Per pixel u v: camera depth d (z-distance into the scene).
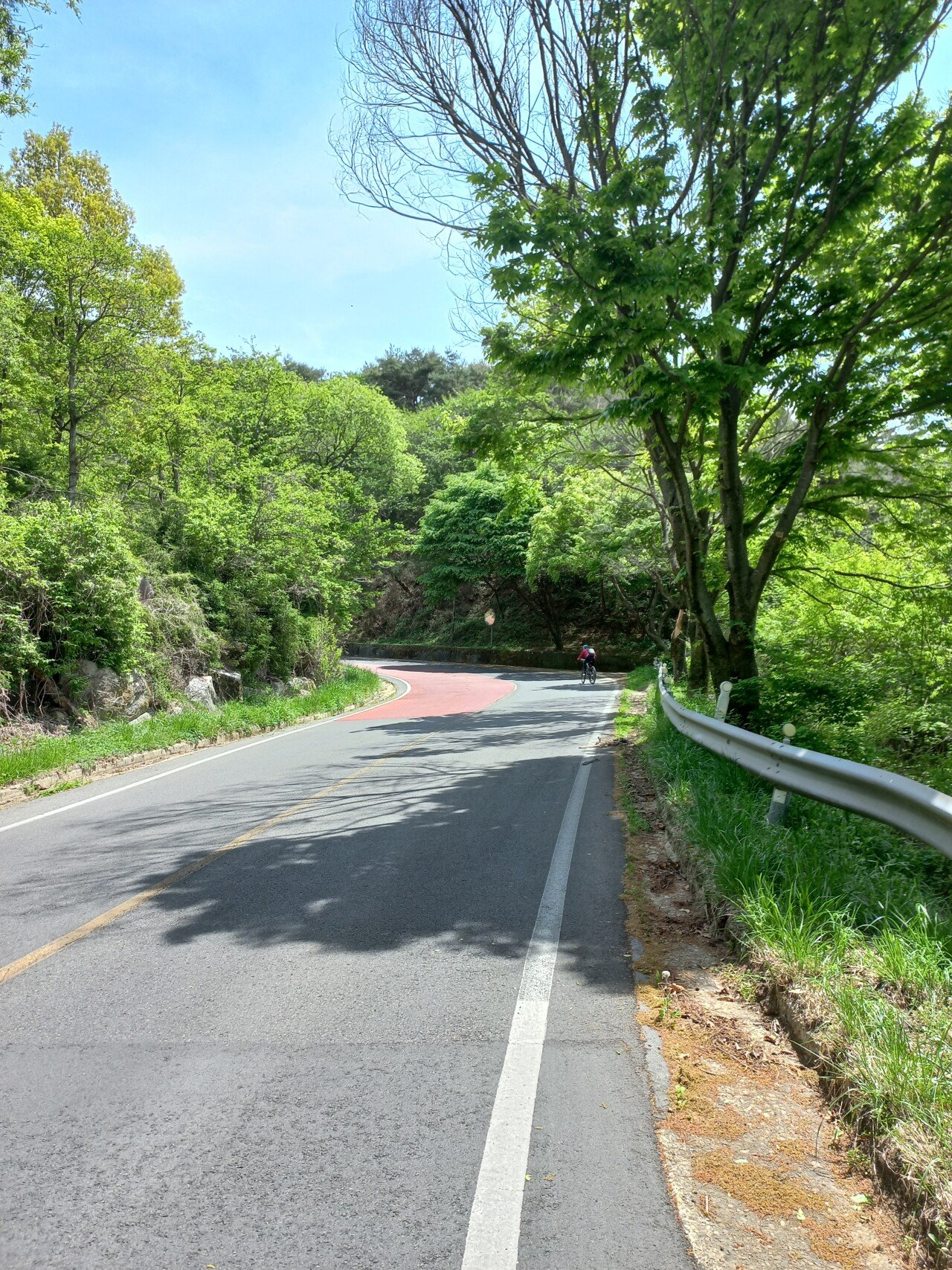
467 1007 3.84
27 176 29.56
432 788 9.75
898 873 4.85
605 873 6.09
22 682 13.12
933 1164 2.39
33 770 10.70
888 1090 2.73
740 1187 2.57
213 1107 3.04
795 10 7.99
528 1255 2.28
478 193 7.90
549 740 14.46
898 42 8.09
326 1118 2.95
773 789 7.03
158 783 10.80
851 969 3.68
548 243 7.66
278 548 22.28
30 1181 2.62
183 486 23.12
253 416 29.14
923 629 13.88
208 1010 3.86
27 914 5.38
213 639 18.70
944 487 11.45
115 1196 2.54
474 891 5.67
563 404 18.03
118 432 23.12
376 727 17.53
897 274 9.41
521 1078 3.21
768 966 3.85
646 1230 2.38
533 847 6.88
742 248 9.32
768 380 10.55
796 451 11.77
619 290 7.48
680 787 7.59
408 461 42.97
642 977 4.16
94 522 14.98
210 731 15.15
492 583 51.56
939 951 3.65
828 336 9.87
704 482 16.52
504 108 9.56
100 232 20.36
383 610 64.50
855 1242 2.34
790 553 13.99
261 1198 2.53
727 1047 3.46
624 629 47.22
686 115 8.85
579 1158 2.71
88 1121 2.96
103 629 14.73
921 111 8.84
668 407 9.27
